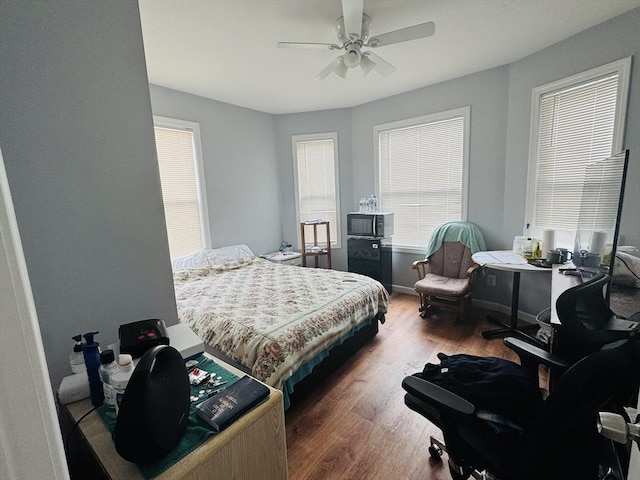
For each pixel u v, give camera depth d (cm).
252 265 362
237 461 82
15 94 94
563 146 261
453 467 111
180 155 342
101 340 117
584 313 100
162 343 102
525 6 201
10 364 38
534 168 284
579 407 77
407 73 312
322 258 467
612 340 93
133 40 119
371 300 261
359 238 402
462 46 256
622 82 213
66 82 104
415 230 398
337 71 238
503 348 262
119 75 116
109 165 115
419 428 176
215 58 259
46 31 99
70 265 108
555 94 262
